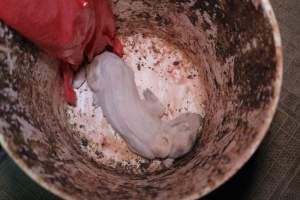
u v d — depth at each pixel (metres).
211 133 0.54
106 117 0.61
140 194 0.42
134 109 0.59
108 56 0.61
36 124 0.48
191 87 0.63
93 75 0.61
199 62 0.62
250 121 0.43
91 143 0.61
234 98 0.50
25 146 0.43
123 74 0.60
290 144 0.67
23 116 0.46
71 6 0.47
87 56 0.60
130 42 0.65
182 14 0.58
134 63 0.65
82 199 0.40
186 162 0.53
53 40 0.49
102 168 0.56
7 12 0.43
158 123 0.59
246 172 0.65
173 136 0.57
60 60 0.58
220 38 0.53
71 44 0.50
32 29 0.46
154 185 0.45
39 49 0.52
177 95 0.63
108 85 0.59
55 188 0.40
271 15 0.41
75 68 0.60
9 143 0.41
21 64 0.49
